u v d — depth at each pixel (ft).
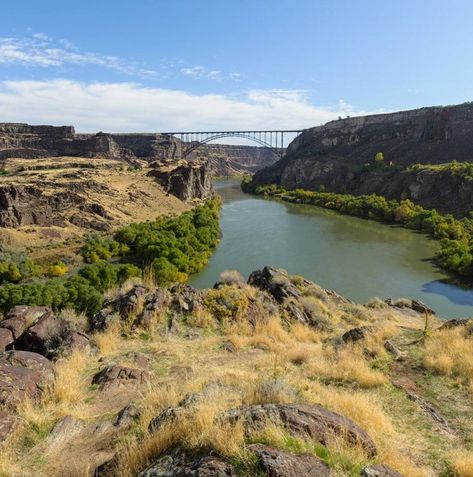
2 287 117.91
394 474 14.98
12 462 19.81
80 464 19.34
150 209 312.29
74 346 37.70
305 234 263.70
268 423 16.46
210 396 22.71
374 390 30.45
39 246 203.10
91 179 317.22
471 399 29.19
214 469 13.79
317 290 81.51
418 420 25.17
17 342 39.27
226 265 193.16
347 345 43.42
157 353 40.93
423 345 41.91
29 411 23.72
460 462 18.78
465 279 172.55
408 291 158.81
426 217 278.87
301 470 13.91
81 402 27.30
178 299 57.21
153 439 17.74
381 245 233.14
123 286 63.52
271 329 54.70
